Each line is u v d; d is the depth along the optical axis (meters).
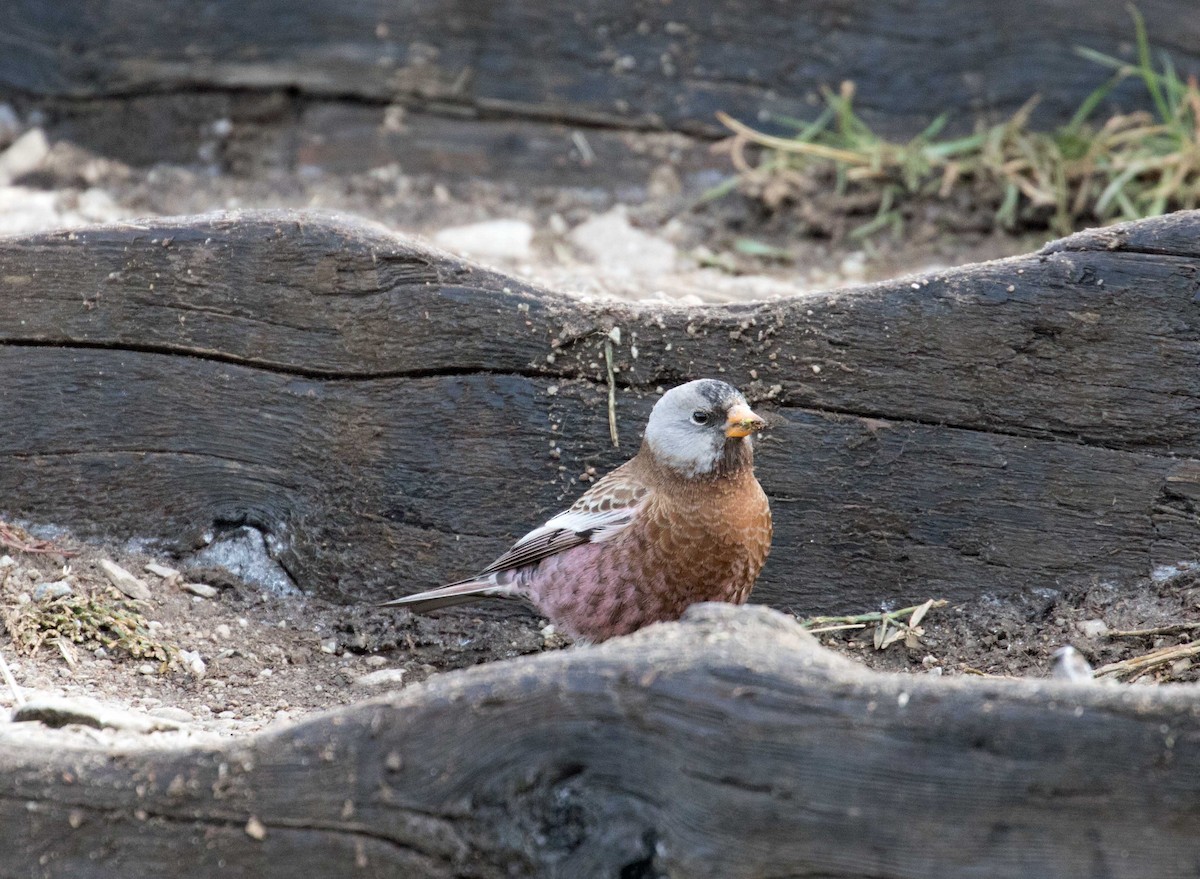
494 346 9.06
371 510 9.35
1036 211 13.83
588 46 15.09
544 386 9.09
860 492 8.96
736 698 5.48
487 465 9.21
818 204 14.22
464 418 9.16
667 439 8.29
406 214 14.20
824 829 5.40
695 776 5.48
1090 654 8.34
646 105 15.02
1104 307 8.46
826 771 5.39
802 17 14.97
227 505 9.49
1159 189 13.23
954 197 14.09
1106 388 8.55
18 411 9.39
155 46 15.27
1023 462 8.76
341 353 9.17
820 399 8.90
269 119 15.16
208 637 8.92
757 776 5.43
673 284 11.90
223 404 9.34
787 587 9.15
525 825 5.64
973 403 8.73
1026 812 5.29
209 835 5.95
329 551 9.44
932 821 5.34
